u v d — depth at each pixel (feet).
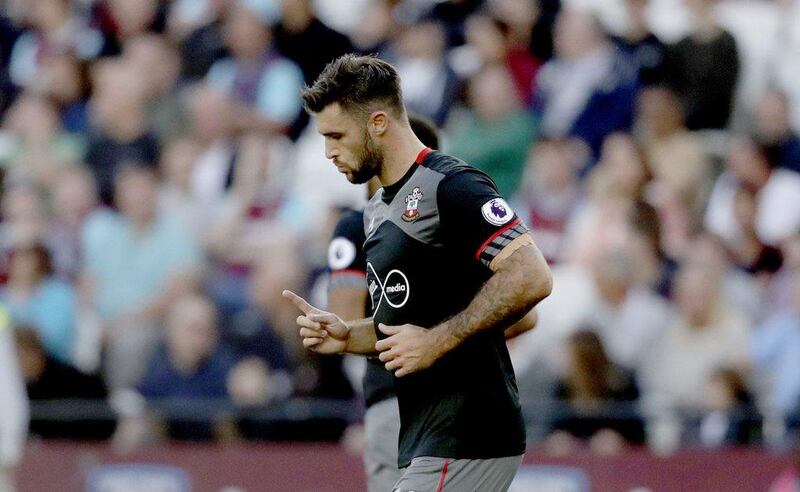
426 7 130.21
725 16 134.10
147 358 102.32
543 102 124.06
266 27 129.29
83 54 139.44
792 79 129.18
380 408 62.69
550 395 93.91
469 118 119.03
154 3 141.69
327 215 109.60
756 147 114.73
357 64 49.88
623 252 101.50
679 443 88.07
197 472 88.53
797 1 133.28
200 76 132.05
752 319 103.45
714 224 114.62
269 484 88.12
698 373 96.89
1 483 75.87
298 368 97.50
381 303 50.80
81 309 112.47
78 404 91.91
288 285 103.45
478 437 49.83
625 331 99.35
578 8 129.08
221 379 96.27
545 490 86.38
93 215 120.16
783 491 84.84
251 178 118.83
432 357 47.98
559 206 112.06
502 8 127.03
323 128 49.90
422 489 49.42
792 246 106.73
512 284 46.85
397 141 50.08
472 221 47.96
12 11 146.92
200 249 114.83
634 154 112.37
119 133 125.39
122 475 89.10
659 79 124.77
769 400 96.53
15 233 119.14
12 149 129.29
